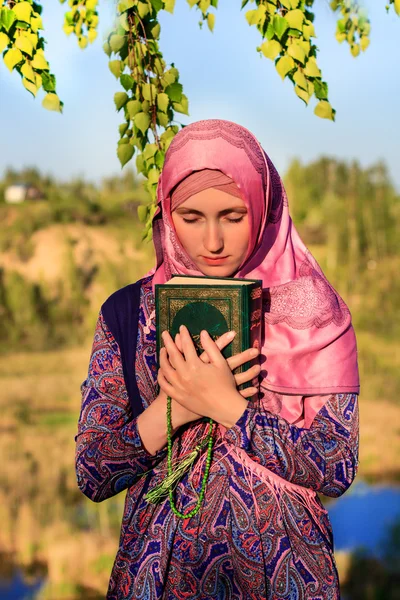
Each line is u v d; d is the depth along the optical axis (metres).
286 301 1.46
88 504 10.82
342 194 30.73
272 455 1.30
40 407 16.95
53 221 35.25
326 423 1.39
